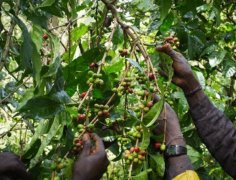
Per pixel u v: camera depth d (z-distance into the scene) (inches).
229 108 69.8
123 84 39.9
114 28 43.1
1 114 75.9
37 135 38.4
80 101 40.3
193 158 51.7
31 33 37.5
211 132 42.5
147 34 57.1
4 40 50.5
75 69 42.8
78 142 36.2
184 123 56.7
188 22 61.7
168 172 39.2
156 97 40.4
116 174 41.3
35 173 37.5
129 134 40.3
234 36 70.4
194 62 64.0
